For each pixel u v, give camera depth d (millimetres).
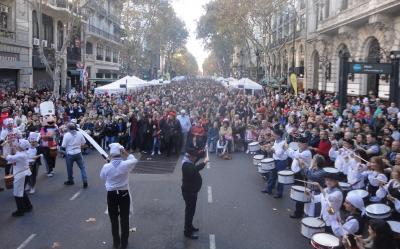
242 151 19281
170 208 10352
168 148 17547
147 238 8367
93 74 52500
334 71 35250
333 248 6121
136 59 51156
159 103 26578
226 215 9867
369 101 22516
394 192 7953
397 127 15031
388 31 24766
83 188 12211
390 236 5398
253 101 28078
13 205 10500
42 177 13570
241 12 37625
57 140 16812
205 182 13172
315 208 8414
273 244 8086
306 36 43875
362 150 10281
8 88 30734
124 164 7746
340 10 32781
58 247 7859
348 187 9078
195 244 8062
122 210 7812
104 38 53281
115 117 19031
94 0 40969
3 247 7852
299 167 10391
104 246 7934
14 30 30828
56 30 39031
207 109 23500
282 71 55438
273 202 10977
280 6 38250
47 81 37906
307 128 14969
